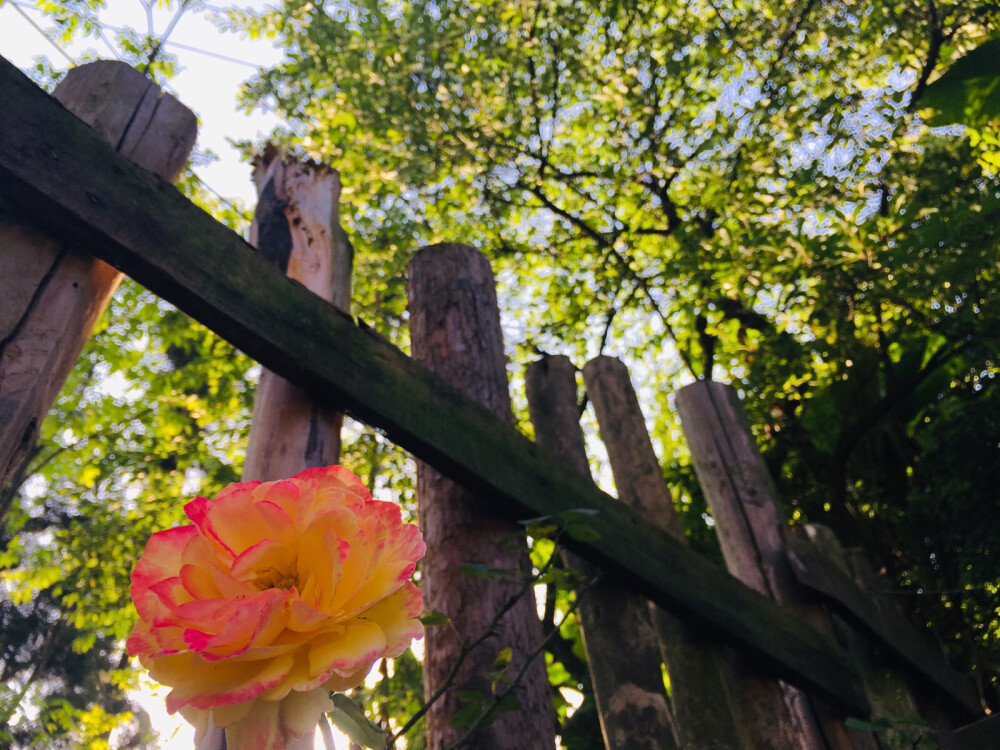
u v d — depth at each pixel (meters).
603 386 2.45
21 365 1.08
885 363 5.01
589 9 6.32
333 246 1.69
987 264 4.50
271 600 0.47
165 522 6.18
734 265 5.29
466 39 6.09
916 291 4.65
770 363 5.39
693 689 1.91
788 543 2.33
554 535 1.27
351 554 0.53
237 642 0.48
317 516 0.53
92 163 1.19
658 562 1.82
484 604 1.48
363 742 0.58
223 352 6.15
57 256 1.18
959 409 4.60
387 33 6.00
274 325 1.32
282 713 0.49
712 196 6.04
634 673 1.79
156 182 1.26
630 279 6.55
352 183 6.27
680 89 6.58
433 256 2.02
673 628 2.01
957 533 4.39
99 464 6.25
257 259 1.35
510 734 1.36
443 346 1.84
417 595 0.56
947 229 4.70
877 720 1.73
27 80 1.16
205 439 6.42
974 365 4.92
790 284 5.47
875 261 4.88
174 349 7.41
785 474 5.59
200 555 0.52
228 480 6.24
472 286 1.97
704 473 2.52
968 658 4.12
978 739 2.35
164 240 1.23
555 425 2.23
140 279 1.22
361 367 1.42
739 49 6.10
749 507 2.39
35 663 11.35
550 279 7.20
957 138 5.23
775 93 5.72
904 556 4.68
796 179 5.54
